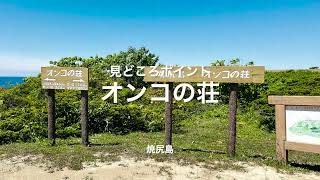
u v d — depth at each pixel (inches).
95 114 717.9
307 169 446.0
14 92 845.2
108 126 736.3
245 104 941.8
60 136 649.0
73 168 430.6
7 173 419.2
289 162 478.3
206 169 432.1
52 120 562.3
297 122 444.8
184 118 901.2
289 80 1075.9
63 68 546.3
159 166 440.5
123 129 744.3
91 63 1096.2
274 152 566.9
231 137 493.0
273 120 803.4
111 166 440.8
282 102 453.4
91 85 880.3
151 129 756.6
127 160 466.3
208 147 580.7
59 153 498.0
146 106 896.9
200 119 904.3
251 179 401.1
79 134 667.4
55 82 549.0
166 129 513.3
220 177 403.9
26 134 617.3
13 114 688.4
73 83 544.4
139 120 753.0
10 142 602.2
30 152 505.4
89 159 467.2
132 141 609.0
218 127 815.7
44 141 567.2
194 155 492.1
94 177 400.5
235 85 488.1
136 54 1238.3
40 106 750.5
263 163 461.7
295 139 447.2
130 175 407.5
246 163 460.1
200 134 731.4
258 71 466.0
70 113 715.4
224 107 981.8
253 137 730.2
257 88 932.6
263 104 888.9
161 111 862.5
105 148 529.0
